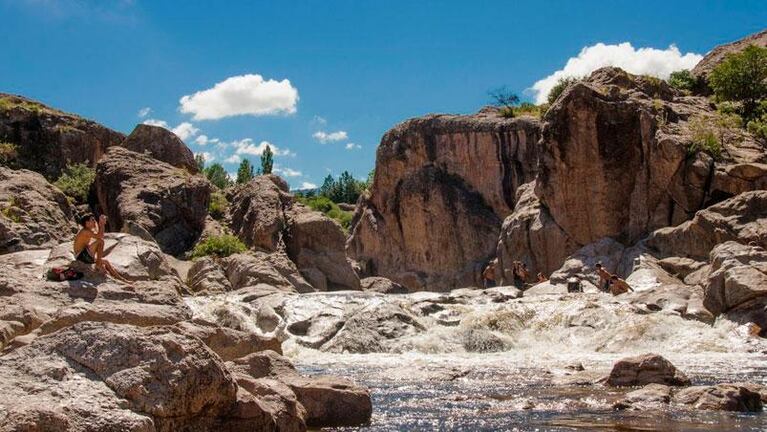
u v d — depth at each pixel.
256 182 37.88
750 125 35.44
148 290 13.49
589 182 31.61
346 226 73.19
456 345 19.91
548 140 32.53
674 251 27.56
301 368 15.73
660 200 30.56
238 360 9.65
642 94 37.00
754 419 8.88
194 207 36.06
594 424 8.73
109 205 35.81
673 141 30.08
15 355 6.50
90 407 5.92
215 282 28.14
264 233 33.41
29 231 27.42
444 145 48.78
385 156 51.19
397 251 50.66
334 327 21.17
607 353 18.44
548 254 32.31
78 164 40.38
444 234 48.00
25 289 12.70
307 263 33.09
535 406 10.12
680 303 21.11
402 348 19.84
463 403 10.52
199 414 6.78
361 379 13.51
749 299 19.61
